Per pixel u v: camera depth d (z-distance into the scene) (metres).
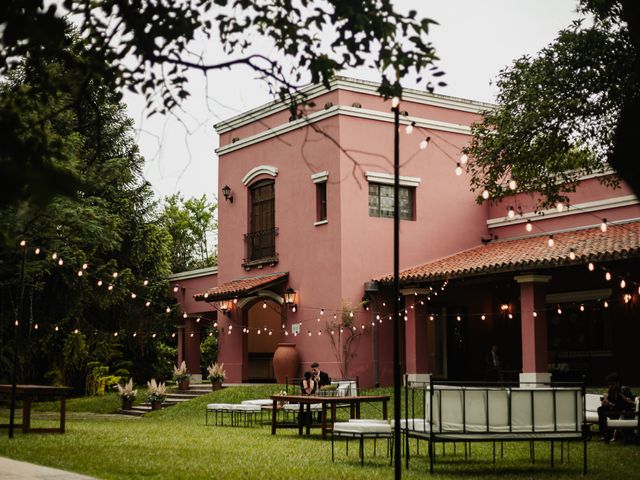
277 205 24.48
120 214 29.00
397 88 7.15
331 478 8.88
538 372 19.02
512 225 24.16
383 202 23.08
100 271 27.25
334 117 22.38
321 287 22.61
